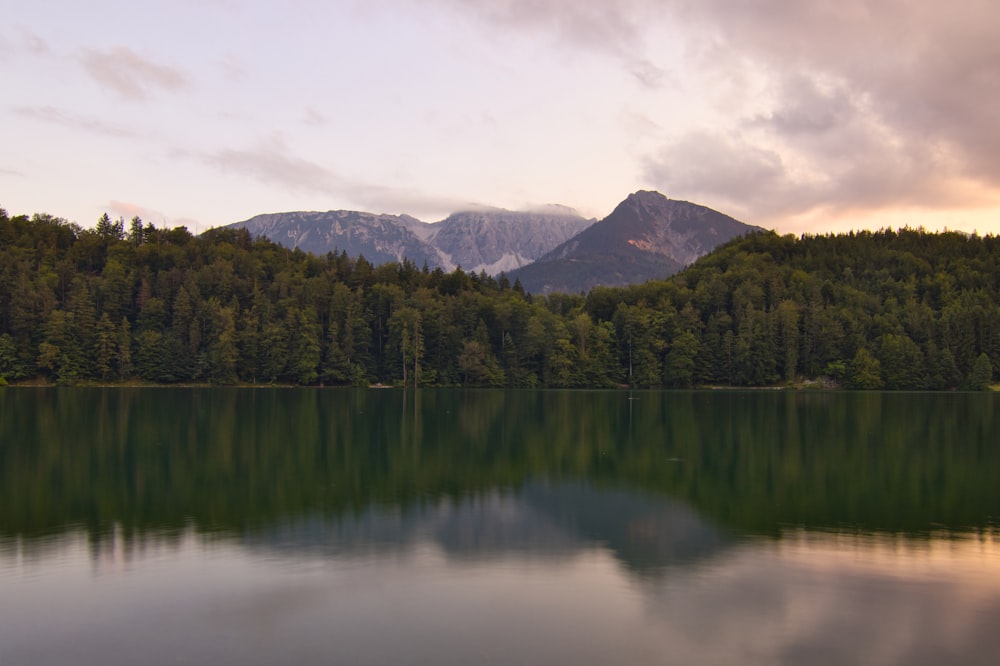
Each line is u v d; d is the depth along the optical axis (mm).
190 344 167375
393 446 66188
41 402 112625
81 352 159000
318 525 36562
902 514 39562
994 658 22047
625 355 184750
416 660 21703
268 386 171875
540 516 38750
